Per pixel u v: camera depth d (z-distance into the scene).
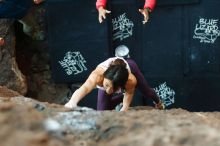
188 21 10.45
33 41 11.18
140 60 10.80
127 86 6.12
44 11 10.86
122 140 2.89
